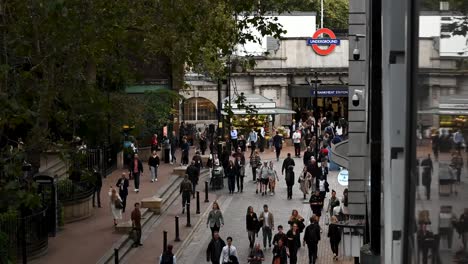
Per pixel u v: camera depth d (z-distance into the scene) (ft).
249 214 90.89
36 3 51.19
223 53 83.87
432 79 16.19
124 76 84.94
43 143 56.39
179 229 101.45
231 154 158.61
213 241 77.92
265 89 211.00
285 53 211.41
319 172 118.52
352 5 71.72
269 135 181.57
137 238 91.76
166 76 157.69
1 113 47.50
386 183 22.24
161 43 79.77
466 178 14.06
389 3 20.94
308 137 170.19
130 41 80.33
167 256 74.13
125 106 109.60
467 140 13.99
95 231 94.63
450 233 14.99
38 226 81.35
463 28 14.28
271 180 123.75
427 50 16.53
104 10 64.18
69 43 57.31
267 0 82.02
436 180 15.93
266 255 89.81
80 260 81.00
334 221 84.58
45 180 90.68
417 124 17.52
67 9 49.73
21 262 77.56
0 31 56.95
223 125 153.48
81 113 71.77
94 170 106.93
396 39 20.84
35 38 55.67
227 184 134.00
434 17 16.01
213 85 208.95
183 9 75.46
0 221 75.82
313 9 244.01
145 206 109.19
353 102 70.54
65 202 98.68
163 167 146.51
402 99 20.92
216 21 90.38
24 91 56.85
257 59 200.54
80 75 61.31
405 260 19.06
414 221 17.98
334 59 211.82
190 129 185.98
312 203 101.35
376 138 32.68
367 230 42.27
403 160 19.75
